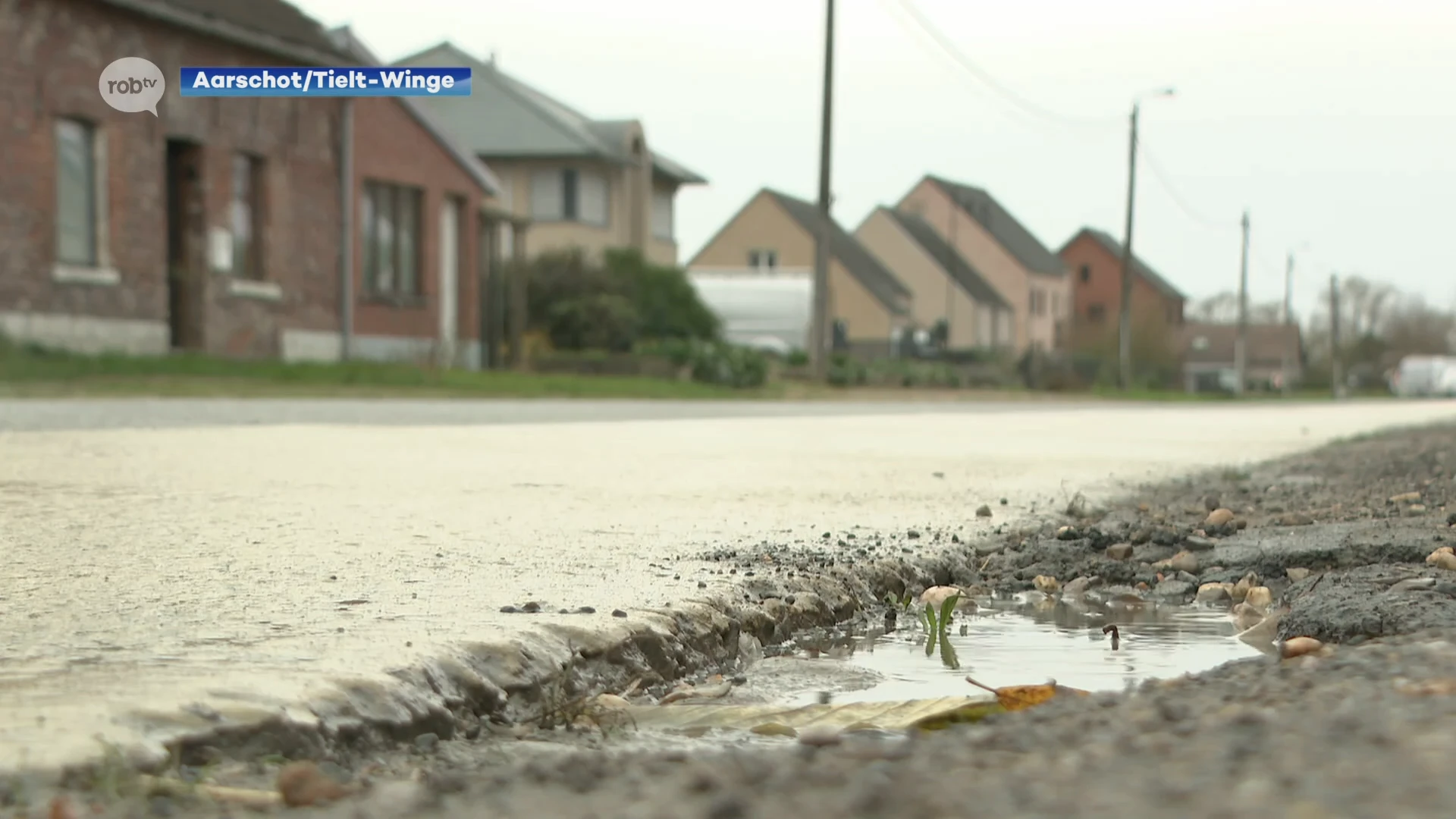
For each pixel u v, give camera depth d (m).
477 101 111.62
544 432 30.03
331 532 13.02
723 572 11.12
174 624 8.38
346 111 60.88
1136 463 25.33
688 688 8.11
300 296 58.59
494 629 8.21
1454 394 170.75
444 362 59.16
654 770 4.98
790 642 9.90
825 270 77.62
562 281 90.19
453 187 70.25
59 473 17.72
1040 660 9.15
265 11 58.22
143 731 5.88
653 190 124.56
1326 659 6.85
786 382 77.25
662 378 71.06
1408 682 5.73
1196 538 14.21
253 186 56.34
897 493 18.72
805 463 23.55
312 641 7.83
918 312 179.25
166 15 49.53
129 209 48.88
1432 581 10.26
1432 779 4.02
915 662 9.09
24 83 44.31
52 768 5.41
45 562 10.83
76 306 46.53
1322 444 33.03
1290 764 4.30
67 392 35.53
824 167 77.25
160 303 50.47
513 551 12.08
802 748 5.25
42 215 45.09
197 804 5.16
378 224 64.56
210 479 17.55
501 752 6.55
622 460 23.00
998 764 4.67
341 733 6.37
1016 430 38.03
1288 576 12.56
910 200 197.88
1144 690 6.44
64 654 7.45
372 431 27.78
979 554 13.83
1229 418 54.59
